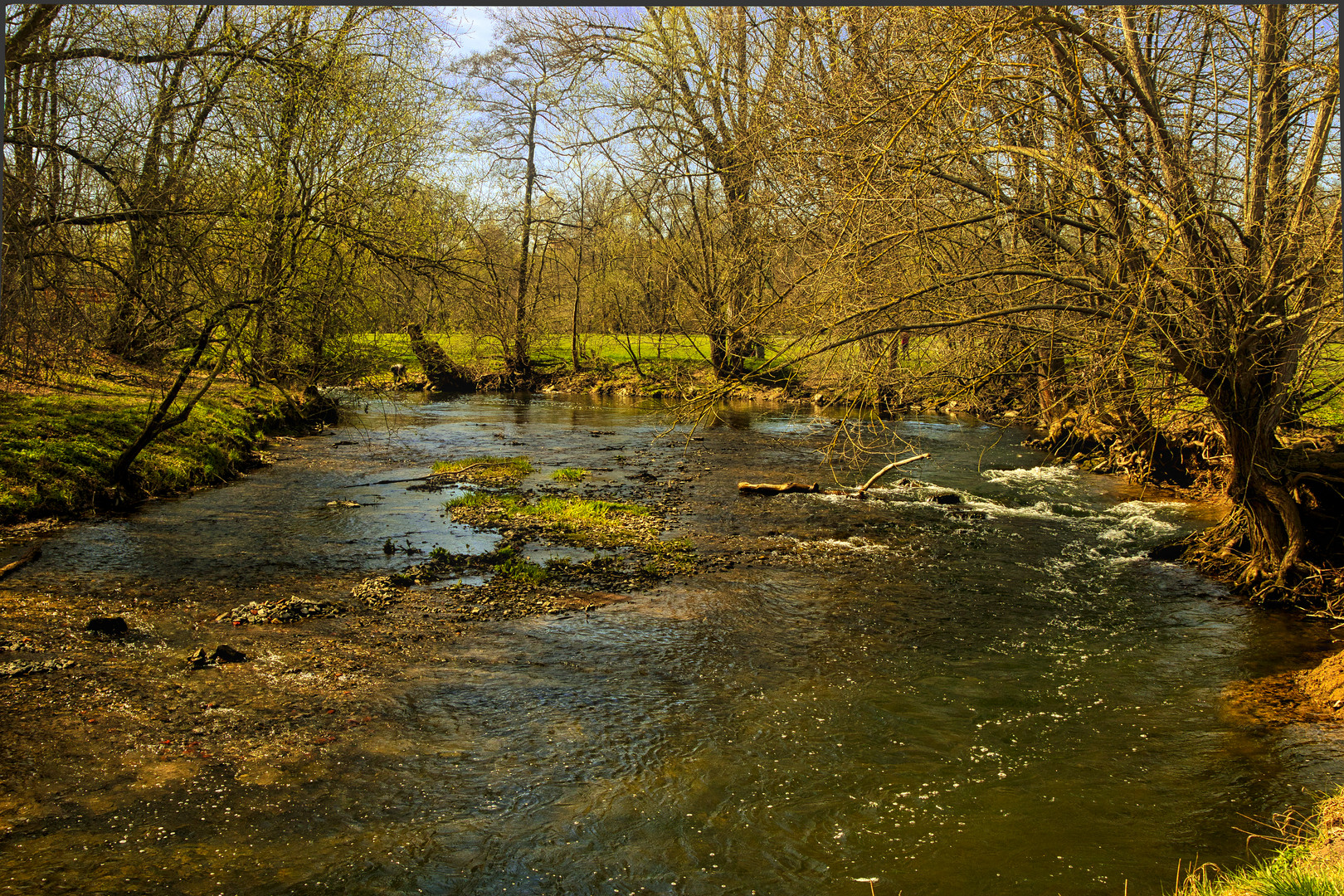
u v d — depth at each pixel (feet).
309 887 17.47
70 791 20.51
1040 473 71.61
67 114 39.17
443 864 18.51
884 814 20.81
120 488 50.55
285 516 50.65
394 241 54.39
